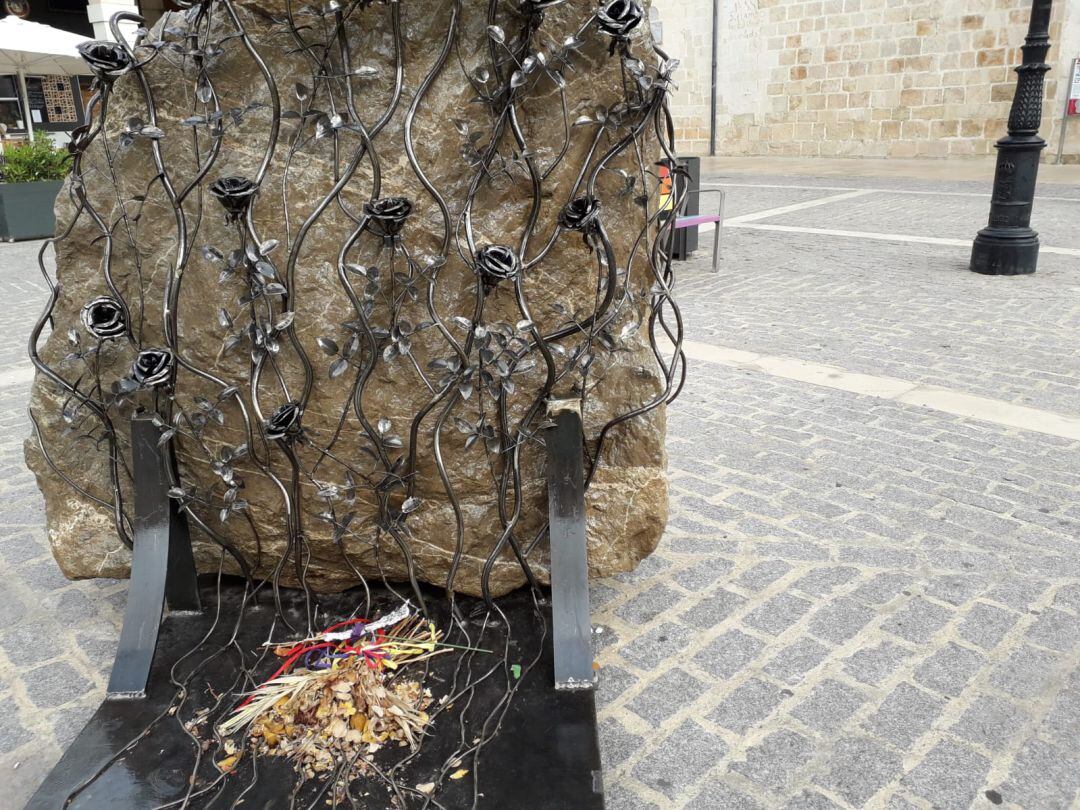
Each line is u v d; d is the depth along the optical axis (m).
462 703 2.52
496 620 2.89
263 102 2.53
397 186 2.51
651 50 2.55
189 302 2.70
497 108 2.45
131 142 2.45
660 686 2.73
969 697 2.63
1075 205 12.01
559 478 2.71
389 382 2.67
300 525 2.83
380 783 2.25
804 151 20.81
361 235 2.55
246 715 2.45
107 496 2.99
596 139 2.50
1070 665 2.76
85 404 2.80
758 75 21.06
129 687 2.59
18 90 17.30
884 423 4.80
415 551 2.92
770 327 6.81
